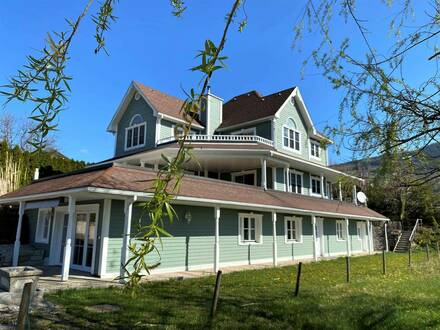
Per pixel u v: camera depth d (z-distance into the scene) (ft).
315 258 60.59
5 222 55.62
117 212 39.09
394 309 23.47
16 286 23.85
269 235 60.13
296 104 80.23
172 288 31.48
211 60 5.72
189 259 45.32
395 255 75.25
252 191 55.26
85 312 22.38
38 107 5.81
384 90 10.87
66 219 46.83
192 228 46.44
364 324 20.54
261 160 60.39
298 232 67.87
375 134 10.93
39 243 50.60
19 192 47.37
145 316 21.68
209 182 49.73
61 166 79.51
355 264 55.57
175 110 72.90
